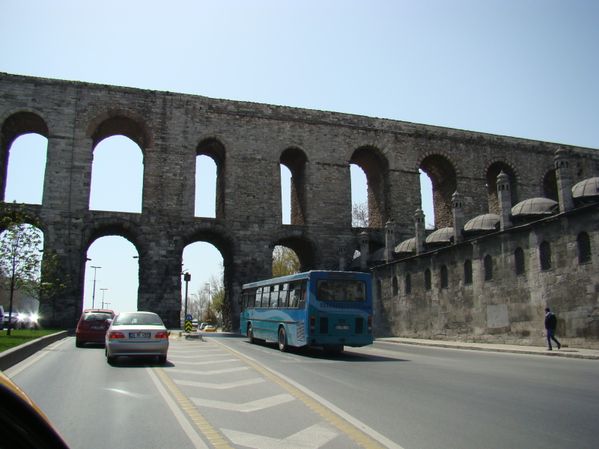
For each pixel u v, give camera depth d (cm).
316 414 995
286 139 5366
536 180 6059
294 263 8025
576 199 2919
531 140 6156
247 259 5003
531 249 2997
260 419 952
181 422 930
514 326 3081
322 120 5516
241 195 5112
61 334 3553
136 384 1380
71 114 4788
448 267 3697
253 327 3281
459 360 2203
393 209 5531
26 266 3362
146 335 1889
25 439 236
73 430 871
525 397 1193
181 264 4822
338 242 5316
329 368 1825
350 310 2456
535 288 2950
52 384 1373
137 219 4775
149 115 4994
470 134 5944
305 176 5388
